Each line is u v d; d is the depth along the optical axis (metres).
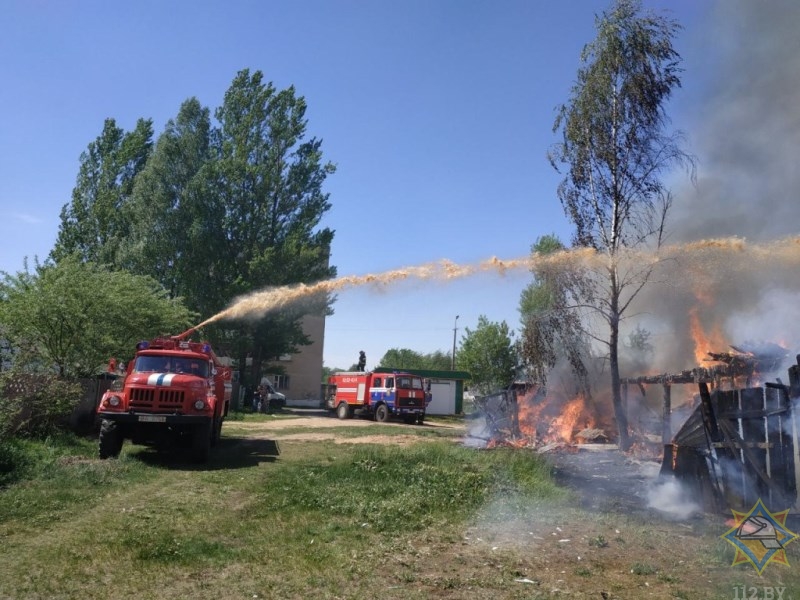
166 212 37.81
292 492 9.38
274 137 39.41
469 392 44.12
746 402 7.88
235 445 16.05
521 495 9.34
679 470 8.84
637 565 6.00
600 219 17.47
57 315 15.41
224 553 6.19
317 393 51.62
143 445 15.08
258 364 39.12
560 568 6.01
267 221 39.03
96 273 17.75
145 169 38.97
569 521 7.89
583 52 17.45
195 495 9.12
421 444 16.16
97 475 10.04
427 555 6.36
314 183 40.09
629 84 16.66
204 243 36.97
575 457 14.54
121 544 6.38
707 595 5.25
